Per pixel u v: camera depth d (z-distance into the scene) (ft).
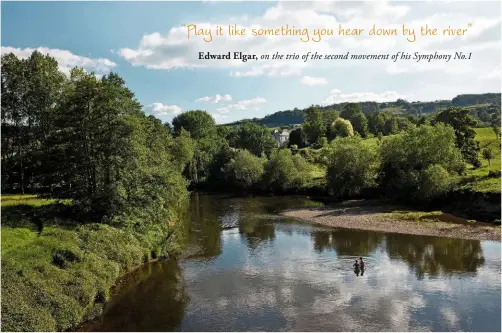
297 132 425.28
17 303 66.44
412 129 224.12
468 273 98.89
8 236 94.43
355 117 484.74
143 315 78.79
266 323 74.59
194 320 76.38
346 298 85.05
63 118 119.44
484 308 78.89
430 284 92.02
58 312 71.20
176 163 251.80
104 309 81.61
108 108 119.34
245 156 304.30
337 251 121.80
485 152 219.61
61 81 186.39
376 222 160.15
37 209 124.77
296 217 180.34
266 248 127.34
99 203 118.52
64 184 122.62
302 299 85.15
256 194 277.03
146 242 118.01
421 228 146.92
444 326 71.92
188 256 119.24
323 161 270.67
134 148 120.88
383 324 73.05
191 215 192.75
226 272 104.01
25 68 183.11
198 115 440.86
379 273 100.48
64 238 97.86
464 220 156.35
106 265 95.45
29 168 172.55
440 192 177.17
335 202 219.61
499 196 154.40
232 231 154.20
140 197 123.44
